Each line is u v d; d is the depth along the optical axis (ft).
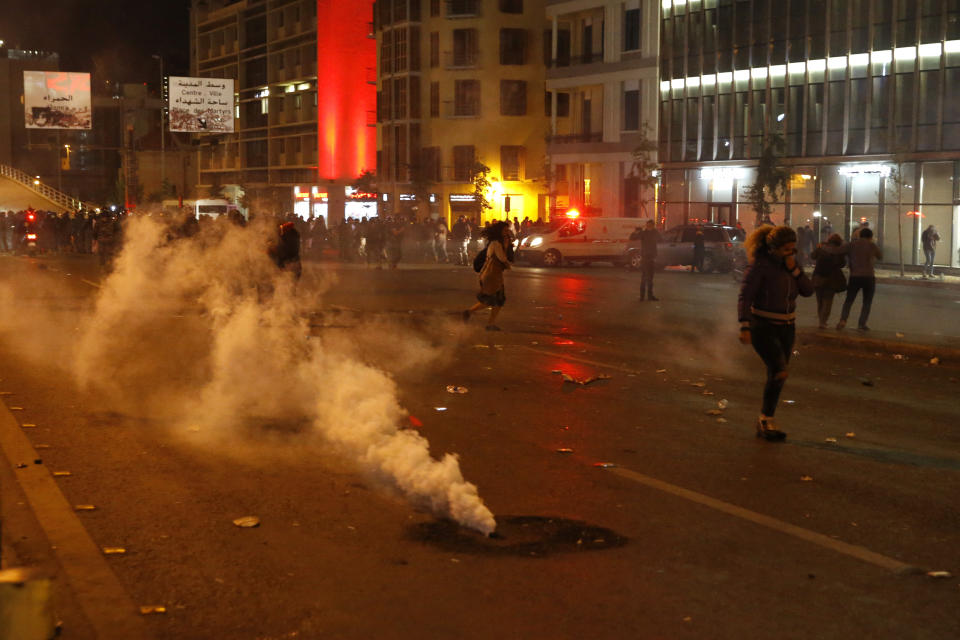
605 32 176.24
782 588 16.76
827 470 24.86
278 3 283.18
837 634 14.93
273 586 16.55
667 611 15.70
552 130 186.91
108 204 330.75
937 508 21.65
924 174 132.87
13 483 22.31
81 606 15.35
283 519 20.13
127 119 348.79
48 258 131.44
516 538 19.19
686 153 164.76
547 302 74.74
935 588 16.87
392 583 16.75
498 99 221.66
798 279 28.66
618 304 74.13
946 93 130.41
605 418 31.04
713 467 25.00
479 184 205.36
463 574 17.21
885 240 137.18
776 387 28.30
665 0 166.50
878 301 83.56
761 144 144.77
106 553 17.93
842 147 142.72
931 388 38.29
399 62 231.09
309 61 272.31
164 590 16.31
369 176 232.32
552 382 37.88
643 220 134.72
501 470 24.35
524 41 222.28
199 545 18.51
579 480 23.52
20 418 29.58
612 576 17.21
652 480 23.57
